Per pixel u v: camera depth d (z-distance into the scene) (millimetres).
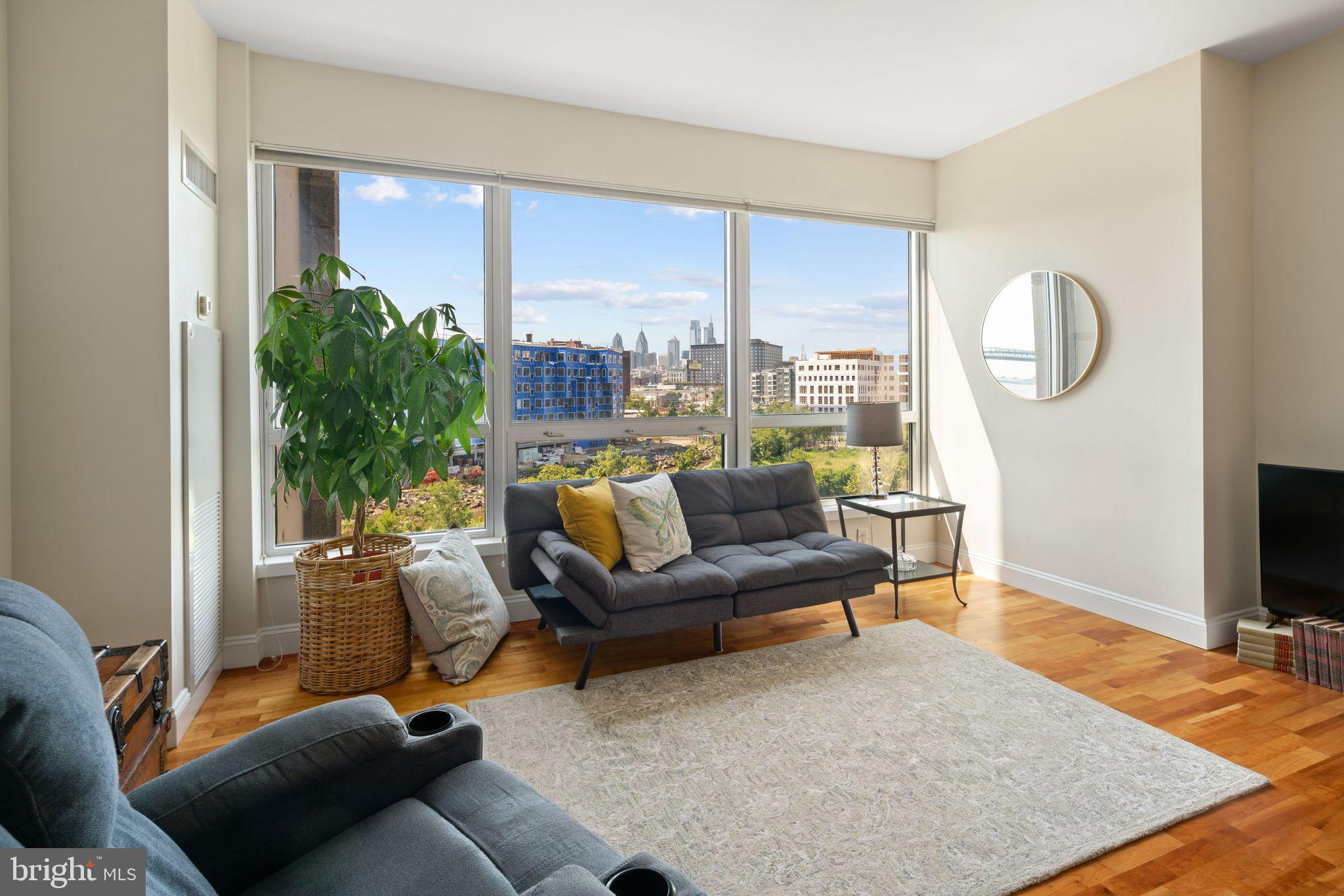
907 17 2830
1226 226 3174
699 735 2391
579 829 1161
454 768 1347
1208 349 3137
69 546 2334
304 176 3305
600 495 3234
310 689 2781
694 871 1715
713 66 3246
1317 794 2035
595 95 3539
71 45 2305
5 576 2262
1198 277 3135
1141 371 3395
